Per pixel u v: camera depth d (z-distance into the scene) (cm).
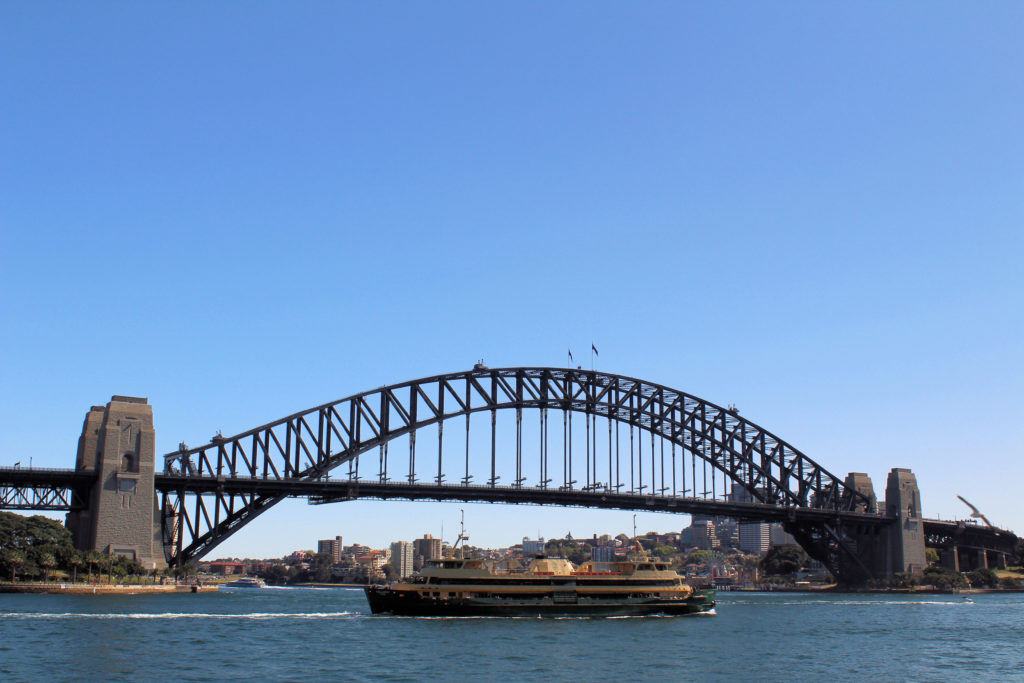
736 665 10562
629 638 12750
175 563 19538
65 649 10500
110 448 18675
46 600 16350
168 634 12100
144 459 18912
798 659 11194
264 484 19875
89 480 18700
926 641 13388
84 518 18775
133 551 18662
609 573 15812
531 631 13288
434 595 14975
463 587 15000
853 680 9744
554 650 11394
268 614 15538
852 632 14562
